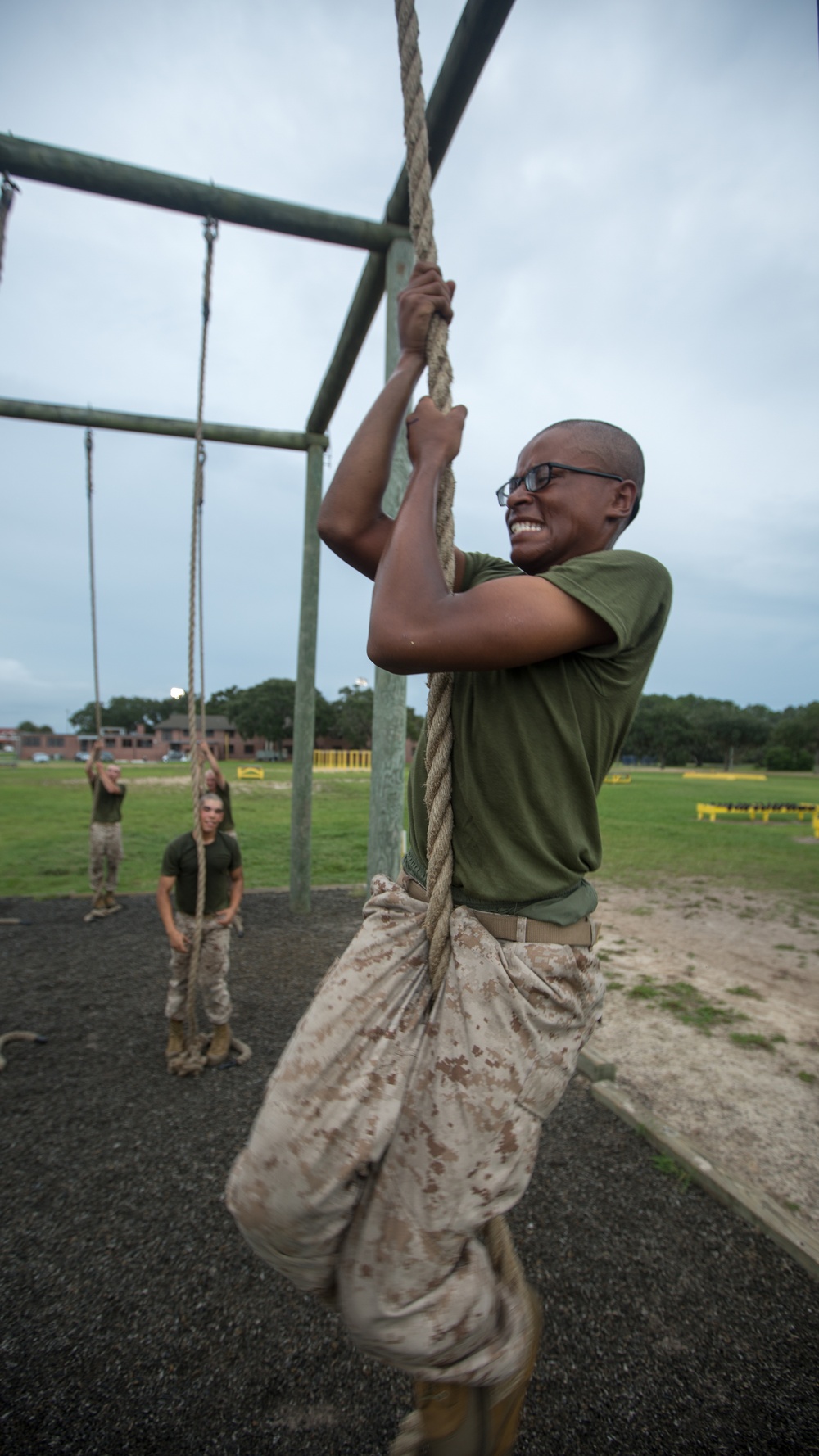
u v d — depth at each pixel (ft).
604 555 3.76
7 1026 16.03
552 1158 11.00
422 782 4.19
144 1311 7.95
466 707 3.81
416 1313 3.41
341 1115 3.40
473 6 10.21
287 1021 16.31
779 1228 9.24
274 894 29.48
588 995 3.77
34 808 67.46
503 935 3.61
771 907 29.86
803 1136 11.79
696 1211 9.82
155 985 18.80
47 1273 8.47
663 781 155.53
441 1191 3.39
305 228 14.47
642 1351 7.54
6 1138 11.44
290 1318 7.89
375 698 16.47
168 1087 13.20
